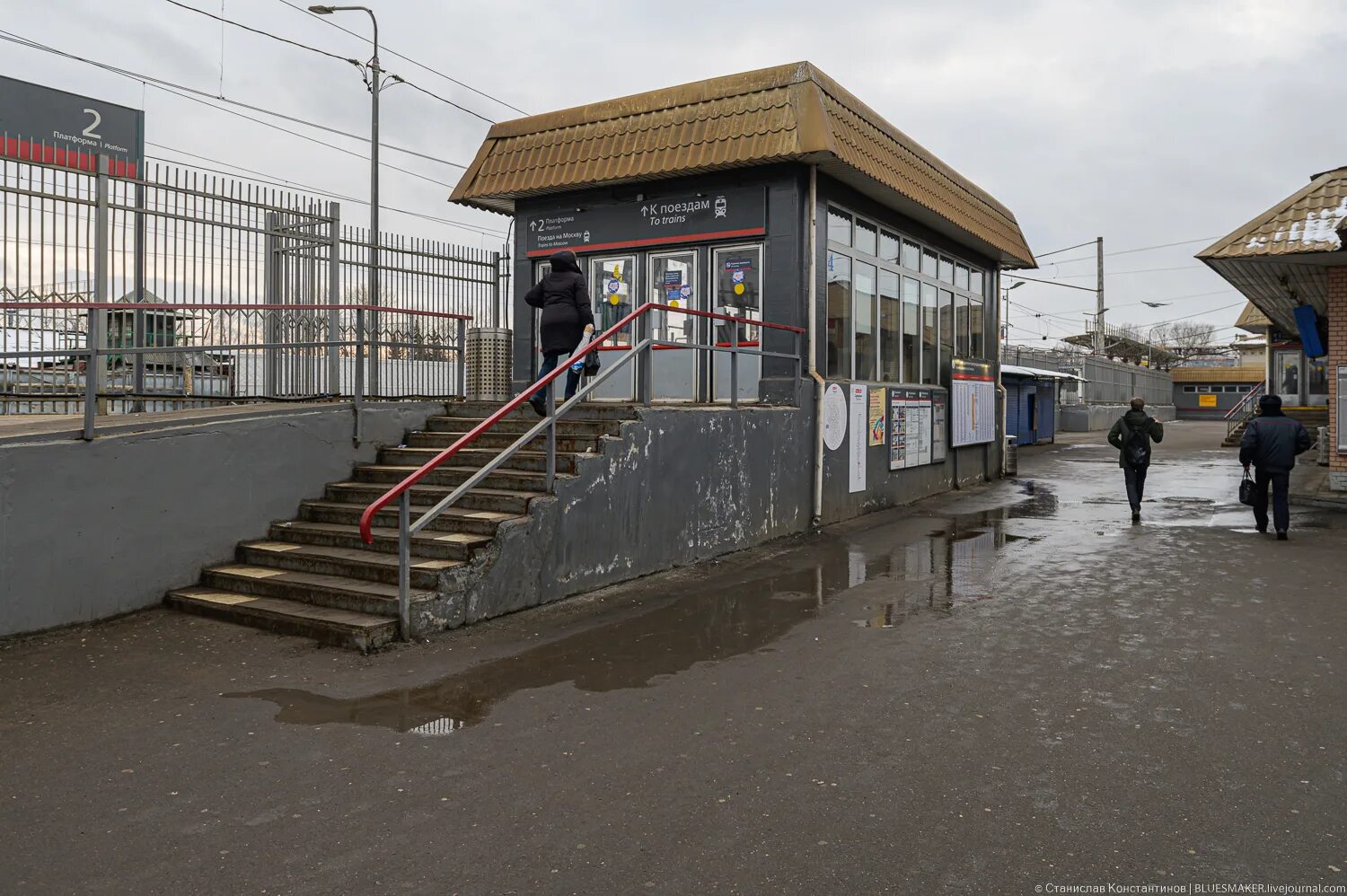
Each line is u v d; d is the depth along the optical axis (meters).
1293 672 5.69
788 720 4.89
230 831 3.65
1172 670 5.76
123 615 6.93
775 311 11.27
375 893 3.20
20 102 11.88
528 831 3.64
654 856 3.45
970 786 4.06
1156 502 14.53
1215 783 4.09
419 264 11.91
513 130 12.80
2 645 6.19
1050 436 32.16
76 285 8.81
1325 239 12.50
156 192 9.26
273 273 10.20
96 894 3.20
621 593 7.98
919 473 14.90
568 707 5.11
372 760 4.36
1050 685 5.47
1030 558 9.67
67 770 4.24
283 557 7.48
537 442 8.72
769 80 10.97
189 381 9.54
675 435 9.03
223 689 5.39
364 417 9.11
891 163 12.41
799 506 11.27
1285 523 10.74
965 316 16.94
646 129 11.64
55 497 6.51
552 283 9.38
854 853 3.47
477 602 6.85
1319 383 30.47
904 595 7.89
